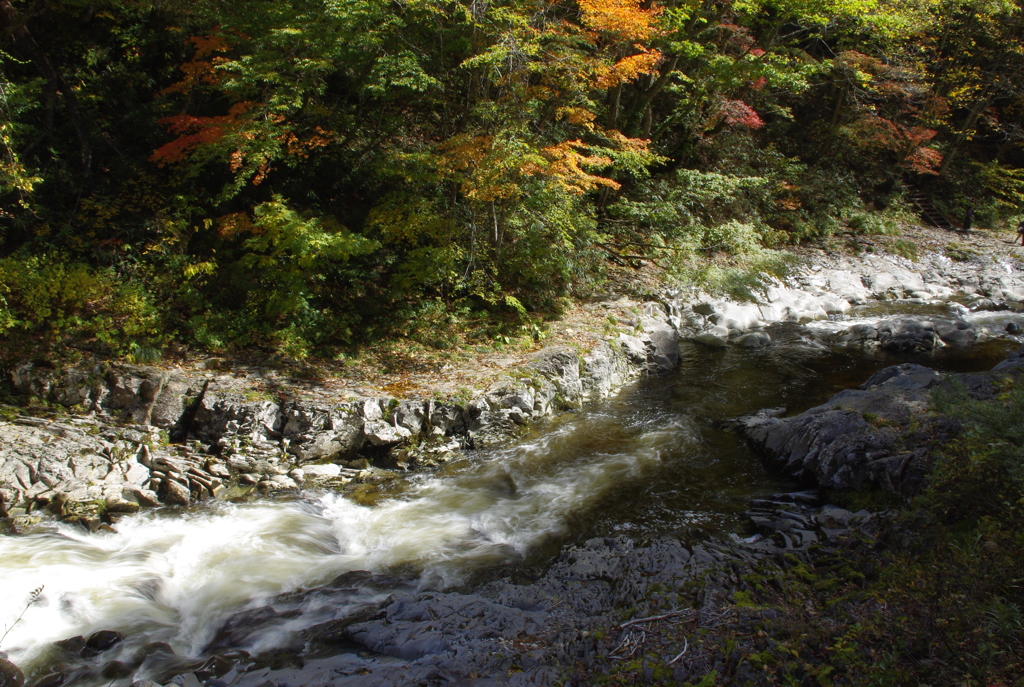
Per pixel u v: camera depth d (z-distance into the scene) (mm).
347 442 8945
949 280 19953
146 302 9922
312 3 10109
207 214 11367
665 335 13242
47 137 10844
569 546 6797
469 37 11109
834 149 25859
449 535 7328
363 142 13164
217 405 8789
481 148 10523
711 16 17219
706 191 16469
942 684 3799
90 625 5809
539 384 10328
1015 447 5238
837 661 4160
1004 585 4418
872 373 12516
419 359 10742
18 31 10648
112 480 7891
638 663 4430
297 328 10633
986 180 28016
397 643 5141
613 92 15555
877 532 6234
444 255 10984
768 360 13352
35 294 9227
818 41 23250
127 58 12328
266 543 7148
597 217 15484
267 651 5305
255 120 10289
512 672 4578
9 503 7418
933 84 25844
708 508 7684
